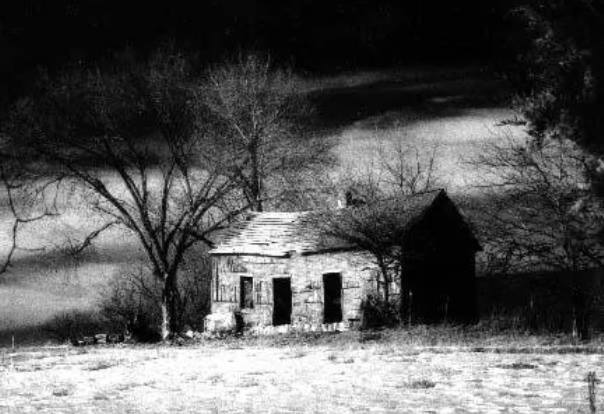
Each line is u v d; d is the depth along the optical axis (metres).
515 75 21.27
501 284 28.92
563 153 21.16
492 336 27.05
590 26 18.14
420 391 12.85
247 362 21.27
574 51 18.31
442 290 37.19
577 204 20.23
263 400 12.43
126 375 18.97
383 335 29.70
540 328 28.56
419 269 36.31
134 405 12.55
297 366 18.98
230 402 12.34
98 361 24.92
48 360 27.16
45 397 14.38
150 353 28.69
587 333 26.42
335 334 32.84
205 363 21.83
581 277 25.91
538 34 19.34
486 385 13.42
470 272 38.62
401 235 35.28
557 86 18.97
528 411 10.26
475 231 29.05
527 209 26.27
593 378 9.88
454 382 14.02
